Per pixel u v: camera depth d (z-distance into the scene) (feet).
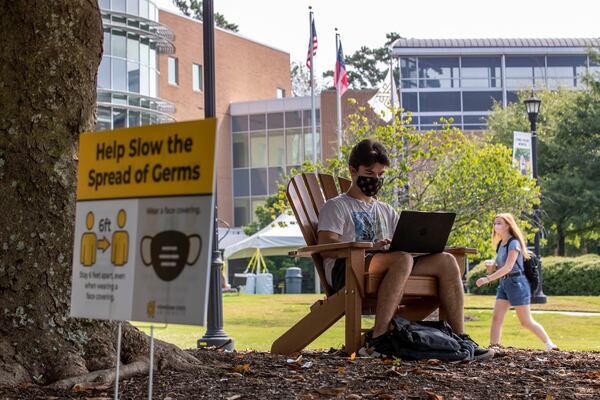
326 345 40.83
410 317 25.81
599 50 178.60
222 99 213.05
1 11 19.84
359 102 202.08
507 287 37.35
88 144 13.94
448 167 61.72
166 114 164.86
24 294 19.06
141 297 13.05
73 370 18.57
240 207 213.25
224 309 74.84
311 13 155.43
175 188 12.78
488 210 61.21
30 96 19.71
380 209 26.14
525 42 242.99
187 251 12.57
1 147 19.48
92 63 20.51
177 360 20.30
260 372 19.94
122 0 157.17
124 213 13.35
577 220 152.66
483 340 45.44
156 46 165.17
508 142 170.50
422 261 24.44
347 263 23.77
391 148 60.59
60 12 20.02
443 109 242.78
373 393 17.40
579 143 158.20
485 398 17.38
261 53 227.81
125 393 17.28
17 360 18.49
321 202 27.76
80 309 13.83
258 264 139.44
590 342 44.57
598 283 106.11
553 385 19.20
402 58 243.81
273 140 211.00
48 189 19.56
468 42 242.37
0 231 19.20
